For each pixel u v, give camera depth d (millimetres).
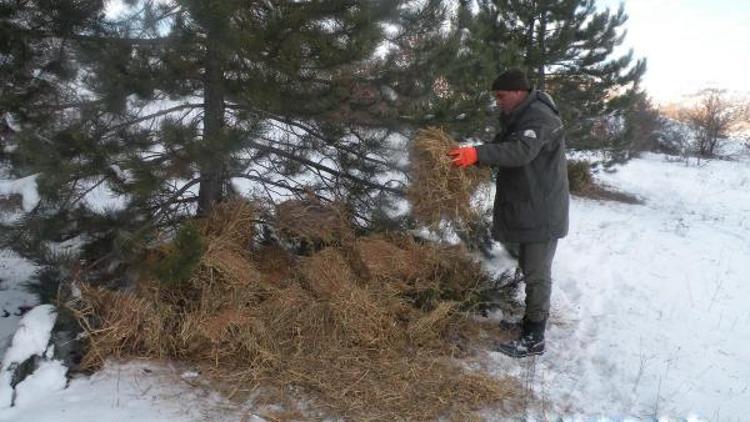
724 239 8648
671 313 4965
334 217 4492
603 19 11453
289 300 3807
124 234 3412
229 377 3346
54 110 3717
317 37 3525
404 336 3893
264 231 4387
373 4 3668
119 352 3402
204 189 4355
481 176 3936
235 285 3711
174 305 3600
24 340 3146
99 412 2914
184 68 3498
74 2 3607
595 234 8281
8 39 3576
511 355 3885
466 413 3193
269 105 3584
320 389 3307
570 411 3291
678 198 14250
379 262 4246
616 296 5344
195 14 3137
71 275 3541
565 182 3850
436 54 4273
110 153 3465
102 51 3479
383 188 4555
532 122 3658
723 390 3629
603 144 12516
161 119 3719
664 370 3828
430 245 4512
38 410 2891
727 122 26406
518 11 11180
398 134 4422
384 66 4227
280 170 4621
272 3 3594
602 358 3957
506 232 3904
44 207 3684
